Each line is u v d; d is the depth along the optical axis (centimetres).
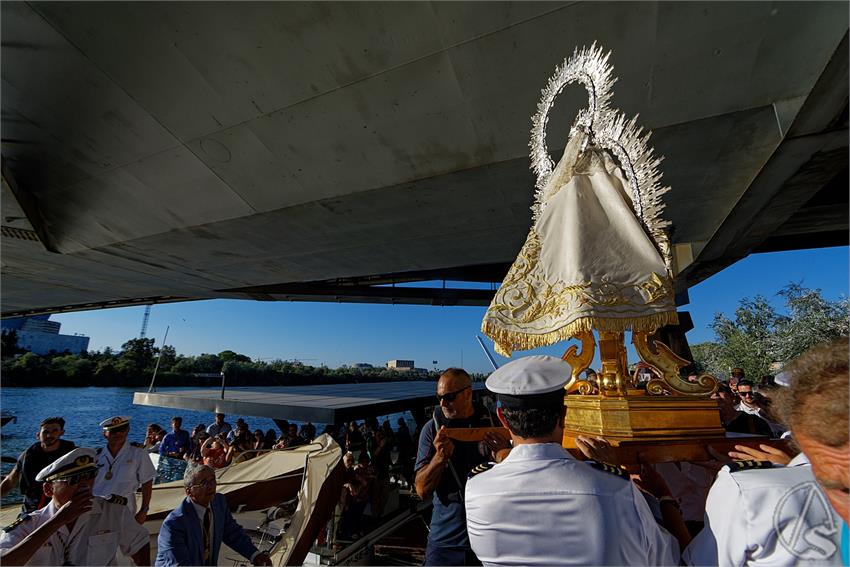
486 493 137
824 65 430
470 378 277
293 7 492
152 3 503
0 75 631
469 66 525
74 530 316
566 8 444
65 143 785
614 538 115
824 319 1488
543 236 225
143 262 1302
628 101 506
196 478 346
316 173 761
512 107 568
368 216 907
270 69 574
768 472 114
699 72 466
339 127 654
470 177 726
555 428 146
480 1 453
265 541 530
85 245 1173
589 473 131
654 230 193
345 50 534
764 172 587
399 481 941
